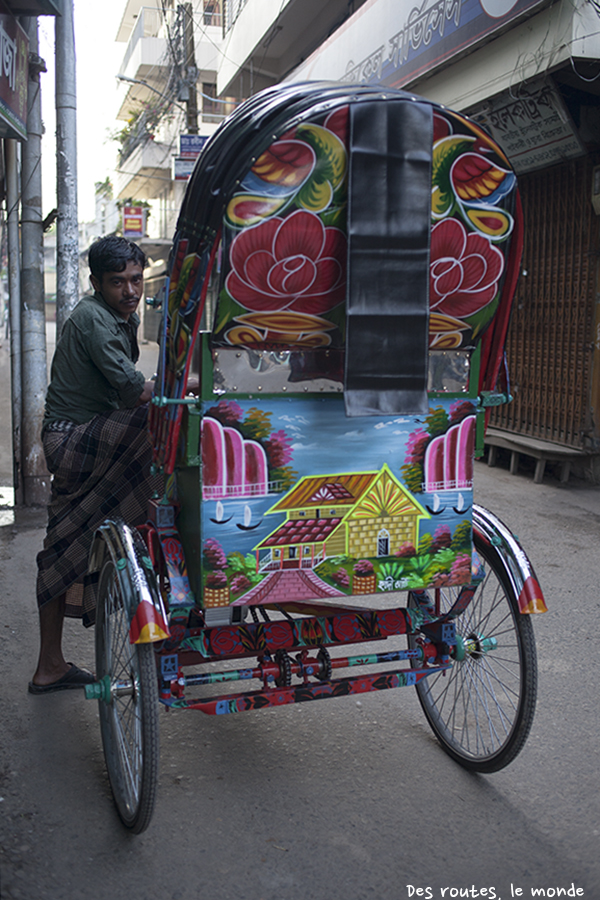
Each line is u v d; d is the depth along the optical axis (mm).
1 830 2113
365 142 1713
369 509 2023
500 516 5438
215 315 1782
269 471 1923
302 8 10734
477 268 1931
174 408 1896
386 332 1855
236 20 13484
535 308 6965
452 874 1980
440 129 1780
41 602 2781
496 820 2209
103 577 2359
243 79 14117
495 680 2648
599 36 4652
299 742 2627
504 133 6273
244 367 1862
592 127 5836
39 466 5480
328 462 1965
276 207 1705
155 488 2439
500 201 1884
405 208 1789
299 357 1906
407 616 2336
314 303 1844
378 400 1888
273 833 2135
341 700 2941
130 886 1915
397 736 2680
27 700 2869
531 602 2172
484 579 2457
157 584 2029
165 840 2096
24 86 4766
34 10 4625
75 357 2623
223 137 1914
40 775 2391
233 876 1960
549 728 2719
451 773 2449
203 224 1813
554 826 2186
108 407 2744
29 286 5285
